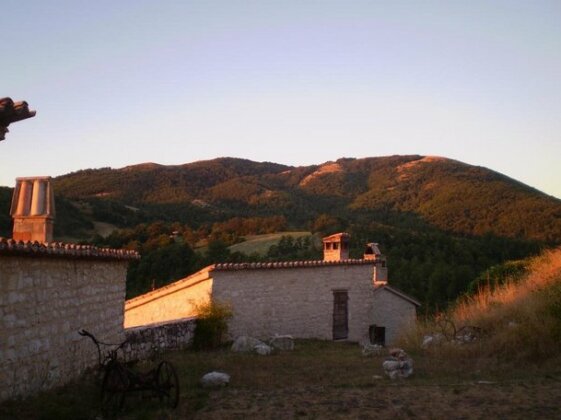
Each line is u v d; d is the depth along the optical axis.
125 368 8.49
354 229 49.81
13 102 7.50
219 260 35.31
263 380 10.66
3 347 7.74
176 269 34.34
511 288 17.70
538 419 7.51
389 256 40.72
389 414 7.91
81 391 9.05
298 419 7.77
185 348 15.93
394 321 22.86
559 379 9.81
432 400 8.62
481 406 8.19
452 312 18.44
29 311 8.48
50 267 9.21
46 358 9.00
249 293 18.52
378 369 11.92
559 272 17.11
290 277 19.53
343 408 8.26
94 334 11.05
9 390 7.86
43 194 11.31
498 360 11.77
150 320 20.38
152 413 8.11
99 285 11.42
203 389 9.77
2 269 7.75
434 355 13.05
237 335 18.03
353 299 20.95
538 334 11.95
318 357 14.27
